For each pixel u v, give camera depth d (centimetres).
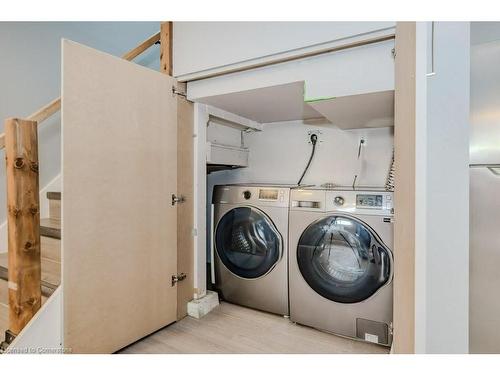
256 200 224
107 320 159
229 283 238
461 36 77
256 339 184
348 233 185
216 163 251
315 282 195
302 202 204
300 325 203
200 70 193
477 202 97
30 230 136
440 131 78
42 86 246
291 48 161
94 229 152
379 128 240
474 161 99
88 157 149
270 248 216
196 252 222
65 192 139
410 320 93
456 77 76
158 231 190
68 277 141
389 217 173
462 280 76
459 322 76
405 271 102
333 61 158
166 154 195
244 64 180
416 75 86
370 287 177
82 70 146
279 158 285
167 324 198
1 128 221
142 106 178
